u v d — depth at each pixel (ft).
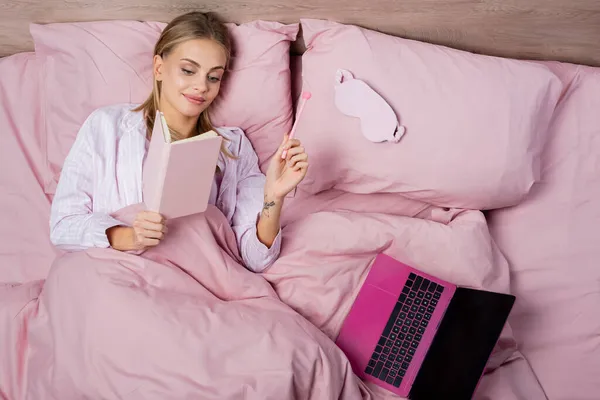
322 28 5.53
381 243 5.03
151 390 4.00
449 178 5.19
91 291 4.30
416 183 5.27
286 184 4.71
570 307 5.09
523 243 5.35
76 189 4.89
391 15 5.80
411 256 5.05
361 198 5.54
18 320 4.51
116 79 5.43
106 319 4.19
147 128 5.12
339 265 4.90
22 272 5.16
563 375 4.86
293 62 6.02
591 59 6.15
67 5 5.62
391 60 5.30
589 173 5.50
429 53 5.36
